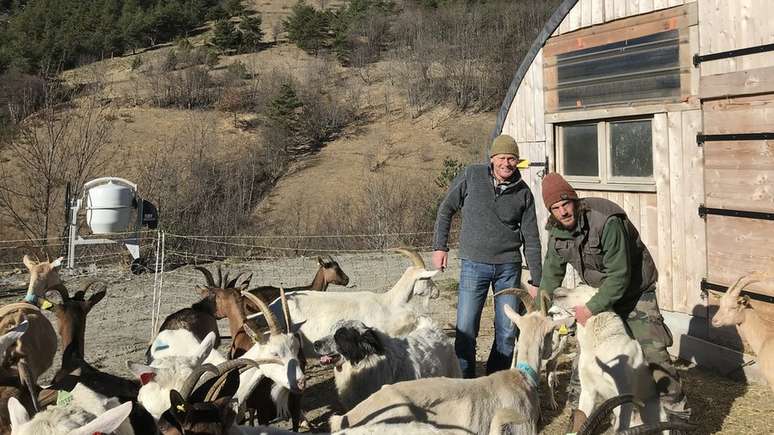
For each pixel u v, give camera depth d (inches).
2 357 210.8
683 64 333.7
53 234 862.5
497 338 265.9
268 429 170.9
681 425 135.2
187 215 944.9
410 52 2153.1
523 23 2092.8
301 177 1521.9
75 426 137.4
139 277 616.1
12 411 139.1
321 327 280.2
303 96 1877.5
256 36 2596.0
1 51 2218.3
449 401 187.3
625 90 363.3
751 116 303.9
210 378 181.8
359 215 1067.3
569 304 220.4
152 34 2795.3
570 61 398.3
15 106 1296.8
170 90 1959.9
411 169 1519.4
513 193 260.2
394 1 2775.6
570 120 398.9
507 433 192.2
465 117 1801.2
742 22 306.2
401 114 1855.3
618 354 209.3
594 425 130.2
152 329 400.5
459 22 2178.9
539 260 264.2
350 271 633.0
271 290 333.1
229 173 1310.3
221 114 1855.3
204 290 318.7
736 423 260.2
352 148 1676.9
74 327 270.4
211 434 149.2
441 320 419.5
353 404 225.0
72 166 991.0
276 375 221.0
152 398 180.1
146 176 994.7
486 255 260.8
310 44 2498.8
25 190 960.3
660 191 347.3
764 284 298.8
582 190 398.0
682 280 338.3
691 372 317.7
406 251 304.3
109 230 652.1
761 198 300.0
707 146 323.6
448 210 269.1
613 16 368.2
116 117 1726.1
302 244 908.0
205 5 3169.3
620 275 204.1
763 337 254.5
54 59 2279.8
